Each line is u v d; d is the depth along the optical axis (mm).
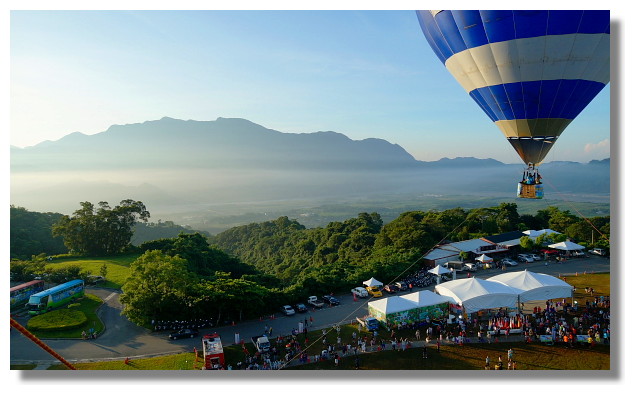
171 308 39531
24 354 33312
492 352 30609
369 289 48156
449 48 31547
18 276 54906
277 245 148000
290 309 42219
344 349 31719
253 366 29844
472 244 62500
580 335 31422
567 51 27141
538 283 36781
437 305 37344
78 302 47188
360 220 125688
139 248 82125
